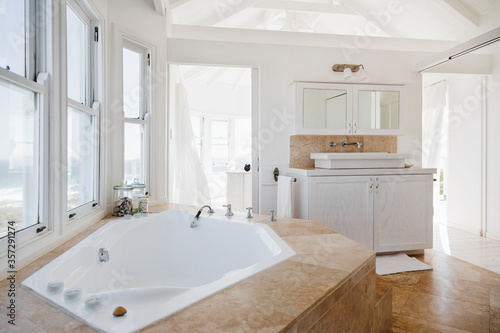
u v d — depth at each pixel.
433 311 2.05
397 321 1.93
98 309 0.89
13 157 1.23
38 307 0.91
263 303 0.92
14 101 1.23
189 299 0.94
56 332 0.78
